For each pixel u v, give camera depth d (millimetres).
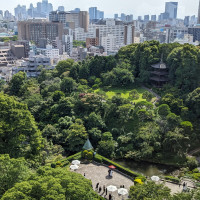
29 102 125812
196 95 113375
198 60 138125
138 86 153375
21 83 148250
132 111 114062
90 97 117375
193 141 104062
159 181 78438
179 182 76938
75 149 98062
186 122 99750
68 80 141125
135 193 52000
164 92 135750
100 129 109562
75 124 102312
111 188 66188
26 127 75312
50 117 117688
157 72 149875
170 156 96625
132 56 168625
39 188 44625
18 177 52531
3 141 73062
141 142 99438
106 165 86750
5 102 74688
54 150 93812
